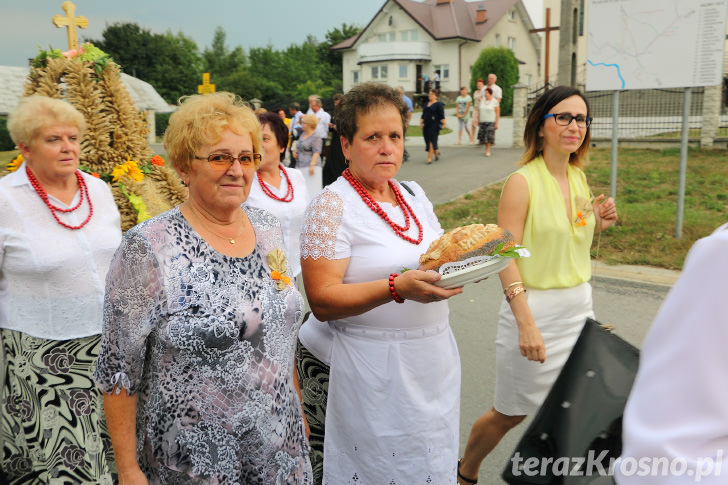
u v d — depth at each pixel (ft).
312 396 8.85
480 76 124.16
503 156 51.65
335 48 186.70
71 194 9.96
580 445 6.97
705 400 2.81
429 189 39.60
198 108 6.40
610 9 26.45
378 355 7.66
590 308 10.17
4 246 9.40
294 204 14.15
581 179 10.42
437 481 7.91
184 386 6.24
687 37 25.13
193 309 6.15
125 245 6.22
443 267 7.13
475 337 17.67
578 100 9.75
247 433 6.49
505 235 7.07
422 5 180.75
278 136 13.98
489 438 10.29
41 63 11.87
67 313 9.69
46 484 9.53
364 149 7.66
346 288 7.27
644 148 50.85
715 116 48.01
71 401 9.63
